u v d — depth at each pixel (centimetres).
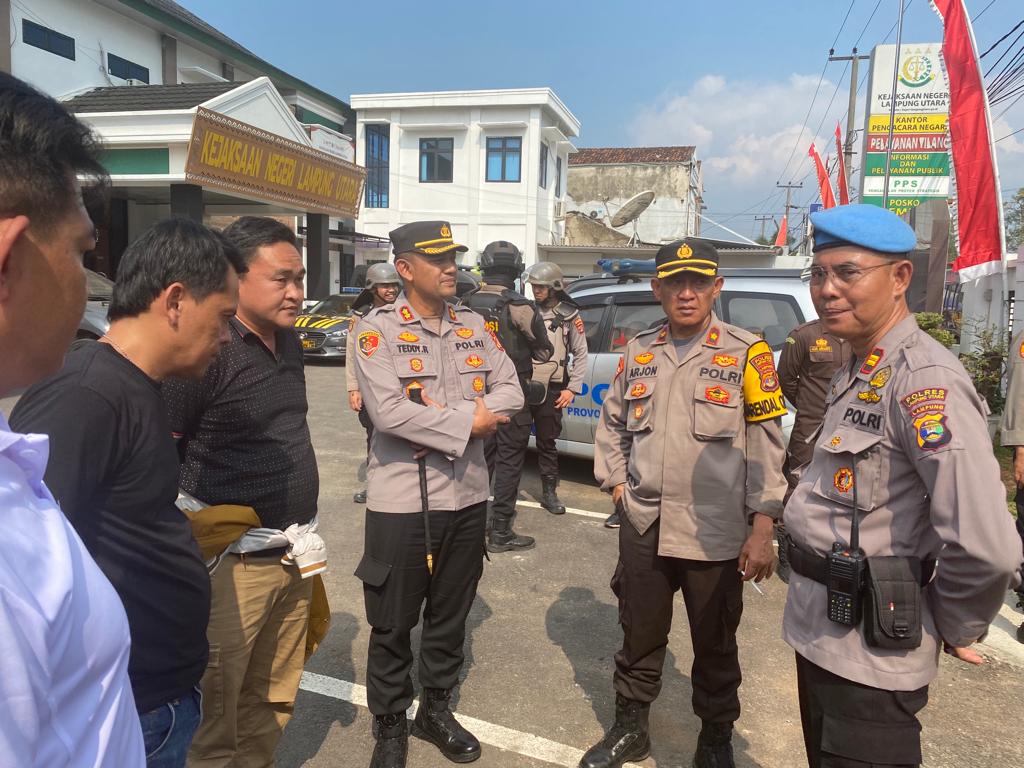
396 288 496
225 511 171
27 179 64
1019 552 129
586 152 3475
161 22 1586
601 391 540
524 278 596
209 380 170
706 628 217
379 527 227
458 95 2388
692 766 235
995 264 733
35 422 115
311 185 1421
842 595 145
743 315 467
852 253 148
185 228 135
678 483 213
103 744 65
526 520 481
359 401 457
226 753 180
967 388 136
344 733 249
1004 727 257
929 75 1386
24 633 55
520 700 271
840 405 157
